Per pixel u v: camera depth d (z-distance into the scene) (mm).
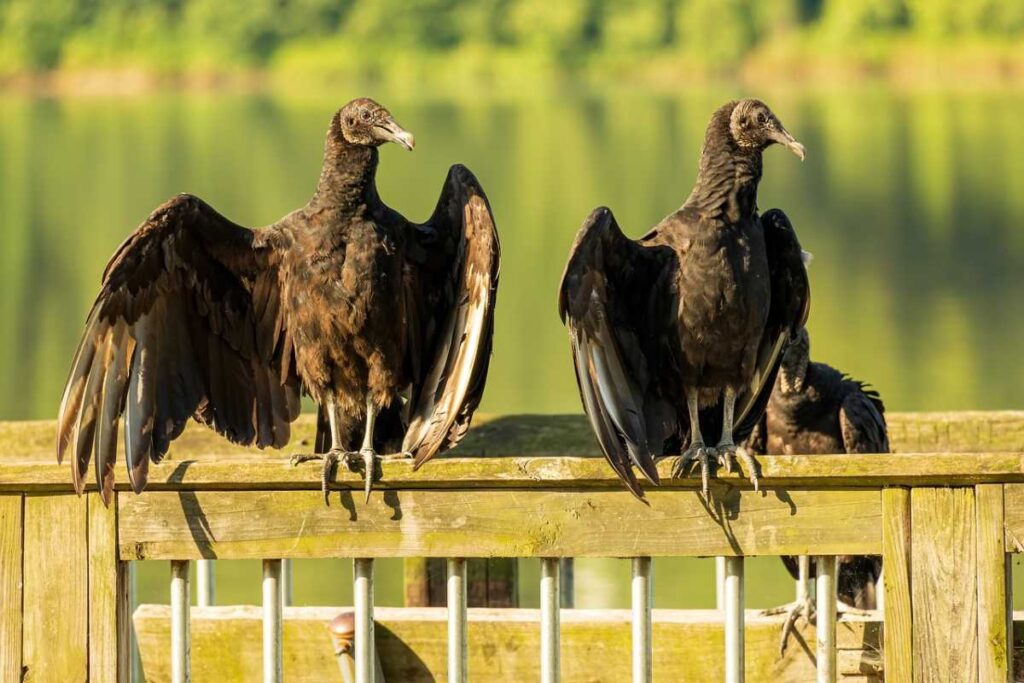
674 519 8336
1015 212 51125
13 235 47719
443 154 67250
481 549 8359
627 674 9789
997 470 8086
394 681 9828
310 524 8414
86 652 8469
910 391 29484
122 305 9086
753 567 17781
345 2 100188
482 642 9828
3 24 96688
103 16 98000
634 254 9469
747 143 9625
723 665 9633
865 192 55969
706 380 9711
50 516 8508
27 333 36000
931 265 43031
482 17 99625
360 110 9680
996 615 8172
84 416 8852
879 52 91750
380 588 18375
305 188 57312
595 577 17047
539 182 58812
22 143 70812
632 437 8938
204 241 9438
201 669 9930
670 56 98375
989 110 78562
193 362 9539
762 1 95750
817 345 33750
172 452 11406
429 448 8836
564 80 100438
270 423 9945
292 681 10016
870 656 9570
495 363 32656
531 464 8297
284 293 9711
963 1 90812
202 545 8453
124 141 71938
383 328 9680
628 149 68562
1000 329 34844
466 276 9375
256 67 98250
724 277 9438
